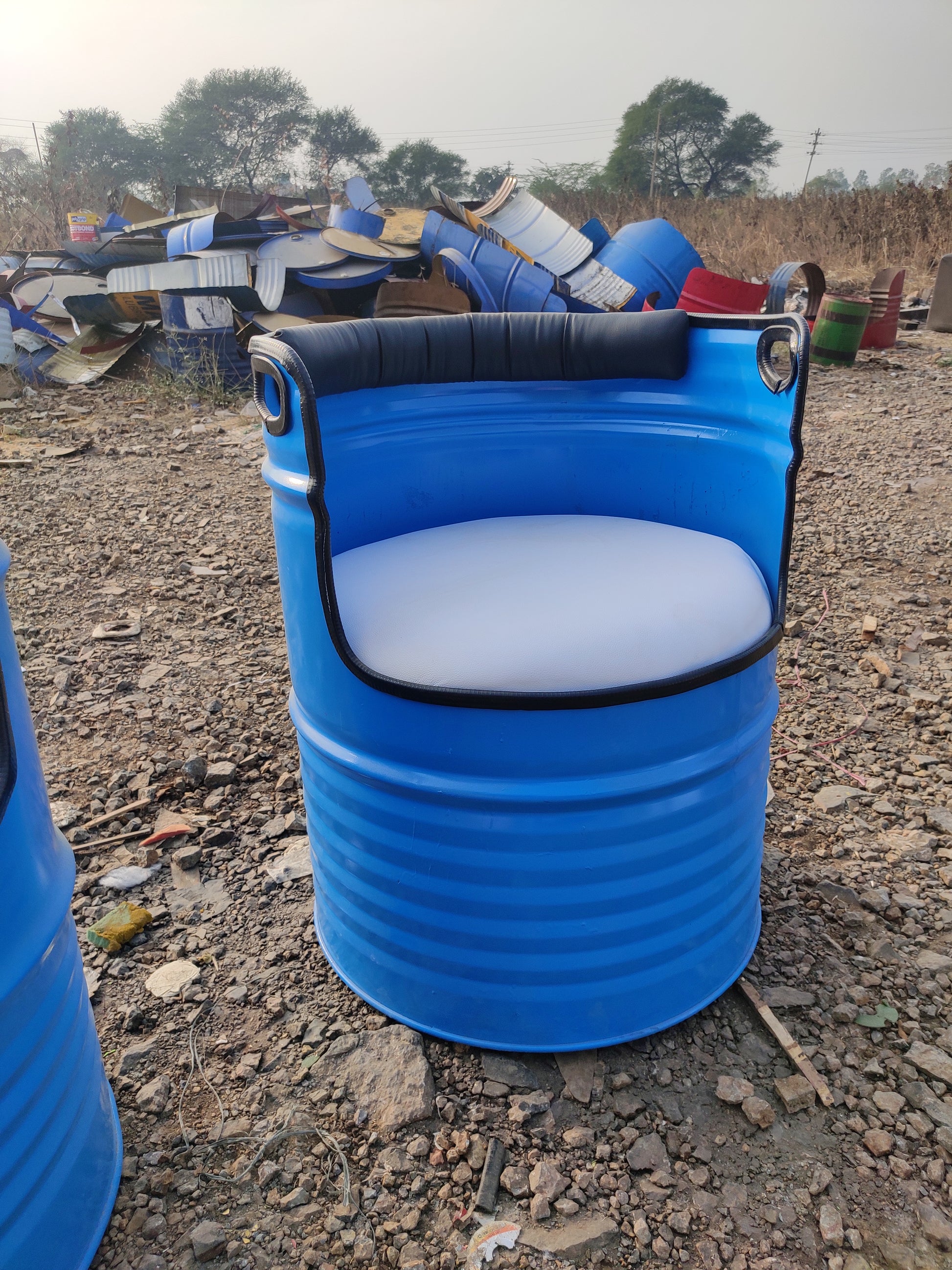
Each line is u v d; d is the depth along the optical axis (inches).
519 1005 63.9
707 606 60.2
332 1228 55.3
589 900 59.9
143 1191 57.7
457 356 72.5
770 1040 68.9
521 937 60.9
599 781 56.1
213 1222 55.6
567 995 63.4
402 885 62.2
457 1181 58.2
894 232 646.5
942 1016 70.5
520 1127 61.7
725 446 71.1
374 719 57.6
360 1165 59.2
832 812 96.0
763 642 60.4
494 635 55.8
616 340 72.2
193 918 81.3
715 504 73.7
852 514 175.9
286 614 64.1
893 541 163.5
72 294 324.8
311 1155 59.8
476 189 3260.3
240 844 90.9
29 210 609.3
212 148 3031.5
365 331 67.7
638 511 79.4
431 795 57.2
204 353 275.1
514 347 73.6
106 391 285.1
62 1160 50.1
